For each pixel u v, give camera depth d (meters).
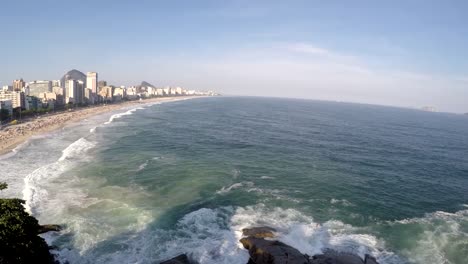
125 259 31.38
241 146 89.44
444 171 72.25
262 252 30.05
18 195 47.03
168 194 48.69
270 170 64.12
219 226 38.16
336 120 190.75
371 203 48.47
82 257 31.59
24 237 26.56
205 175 58.56
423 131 159.25
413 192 55.53
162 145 87.81
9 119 138.38
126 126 129.62
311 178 59.47
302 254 30.45
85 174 57.97
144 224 38.41
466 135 155.88
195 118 168.75
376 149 95.12
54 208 42.47
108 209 42.53
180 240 34.78
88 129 119.75
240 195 48.81
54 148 82.88
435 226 41.38
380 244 35.81
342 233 37.91
